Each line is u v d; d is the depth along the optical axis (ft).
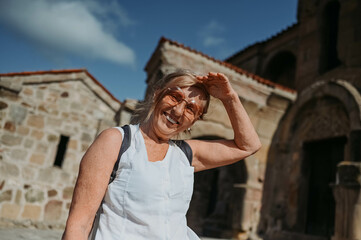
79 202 3.30
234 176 31.63
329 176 27.04
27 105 22.02
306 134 29.32
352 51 27.12
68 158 22.89
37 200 21.18
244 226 27.91
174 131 4.22
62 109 23.27
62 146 23.58
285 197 29.37
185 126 4.32
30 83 22.20
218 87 4.58
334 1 31.09
